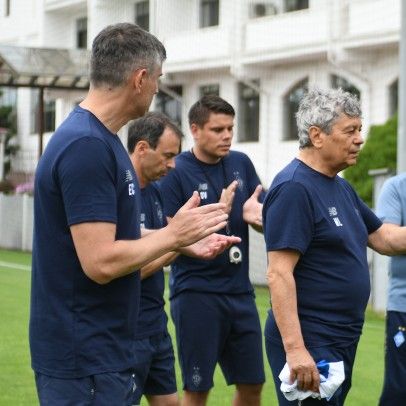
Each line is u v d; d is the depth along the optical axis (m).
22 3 62.94
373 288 23.42
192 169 11.12
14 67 40.22
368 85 38.97
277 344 8.65
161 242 6.70
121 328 6.91
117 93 6.86
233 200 11.11
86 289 6.79
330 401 8.39
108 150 6.73
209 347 10.96
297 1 42.72
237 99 46.00
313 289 8.34
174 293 11.12
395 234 9.08
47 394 6.82
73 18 58.66
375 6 37.38
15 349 18.02
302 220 8.22
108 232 6.62
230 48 44.41
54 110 60.66
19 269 34.47
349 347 8.47
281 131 43.53
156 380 10.38
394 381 10.50
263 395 14.59
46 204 6.78
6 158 63.66
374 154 31.72
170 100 49.75
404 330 10.42
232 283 10.98
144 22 51.75
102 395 6.80
